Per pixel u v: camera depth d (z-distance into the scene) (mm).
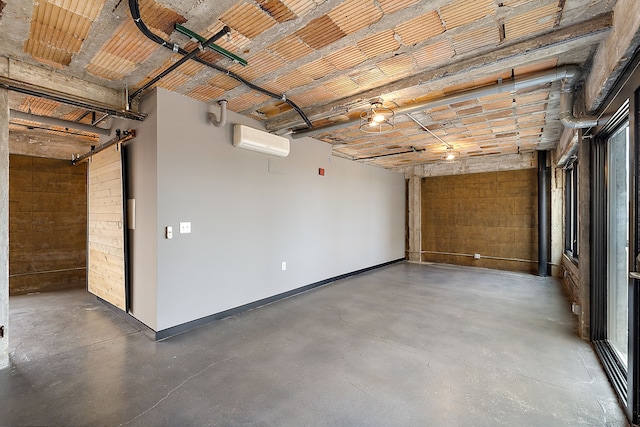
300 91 3420
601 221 2988
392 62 2805
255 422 1930
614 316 2861
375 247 7246
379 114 3691
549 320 3717
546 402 2117
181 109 3383
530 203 6801
